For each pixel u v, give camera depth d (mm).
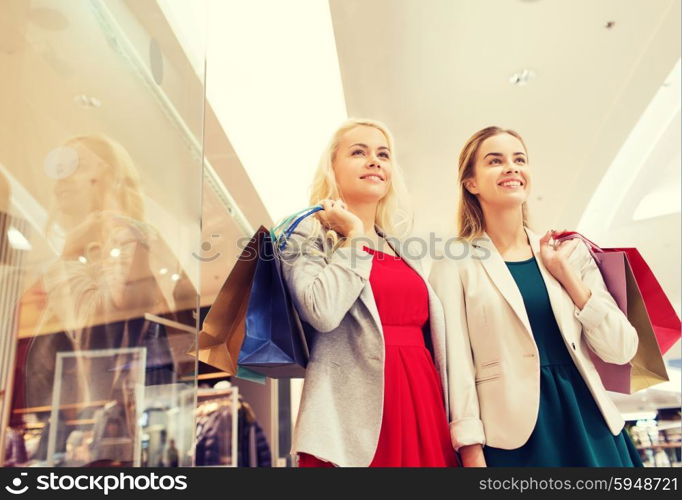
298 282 1467
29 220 770
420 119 4473
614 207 6414
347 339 1482
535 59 3852
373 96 4160
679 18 3523
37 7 897
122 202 886
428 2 3287
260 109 3922
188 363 888
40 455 696
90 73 952
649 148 5438
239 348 1590
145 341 836
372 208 1777
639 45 3762
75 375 746
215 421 5172
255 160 4023
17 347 708
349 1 3221
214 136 3445
